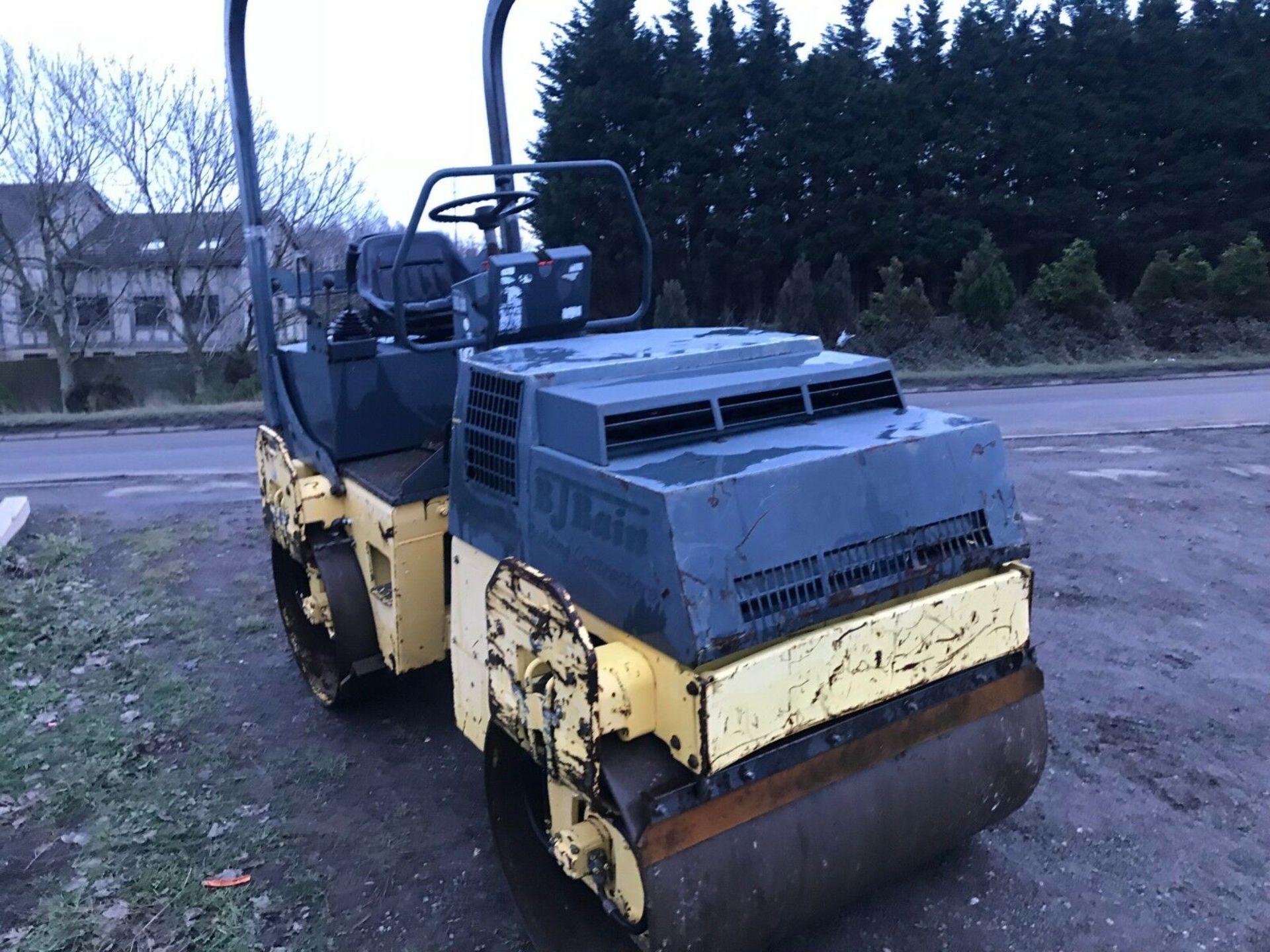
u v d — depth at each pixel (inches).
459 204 177.5
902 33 979.9
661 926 88.4
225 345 1019.9
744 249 861.8
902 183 885.8
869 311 822.5
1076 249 811.4
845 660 95.1
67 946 118.6
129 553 279.9
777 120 869.8
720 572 86.1
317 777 156.2
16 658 203.5
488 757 111.8
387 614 150.3
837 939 116.2
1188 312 796.0
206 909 125.2
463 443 118.8
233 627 221.6
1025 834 136.6
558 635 91.1
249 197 176.1
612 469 93.7
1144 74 912.9
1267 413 459.5
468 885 129.4
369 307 176.2
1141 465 351.3
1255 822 138.9
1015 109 909.8
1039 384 606.9
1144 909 121.1
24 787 154.2
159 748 166.9
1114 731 164.6
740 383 107.3
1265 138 898.1
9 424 561.0
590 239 844.0
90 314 987.9
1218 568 242.1
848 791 99.7
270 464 181.2
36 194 837.2
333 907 125.2
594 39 841.5
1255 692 177.3
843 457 95.2
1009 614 109.3
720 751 87.0
